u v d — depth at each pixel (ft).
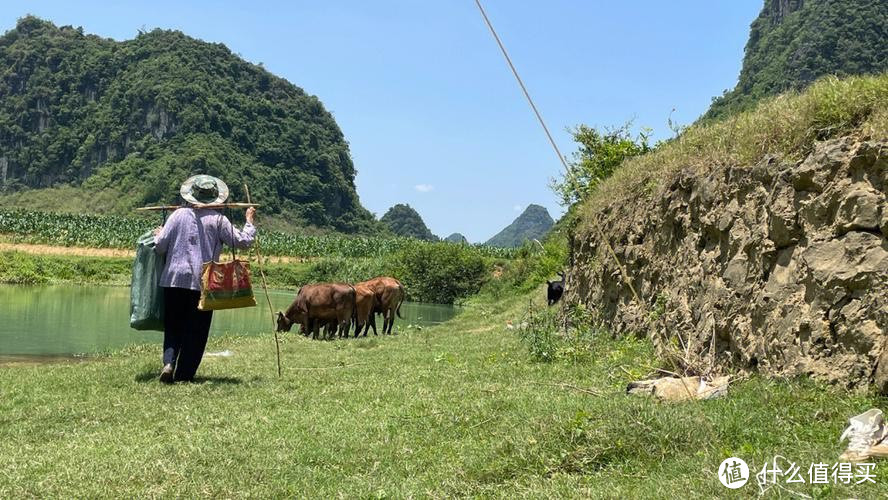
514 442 18.10
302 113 584.81
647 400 19.94
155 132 497.87
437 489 16.05
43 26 611.06
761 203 24.31
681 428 17.25
